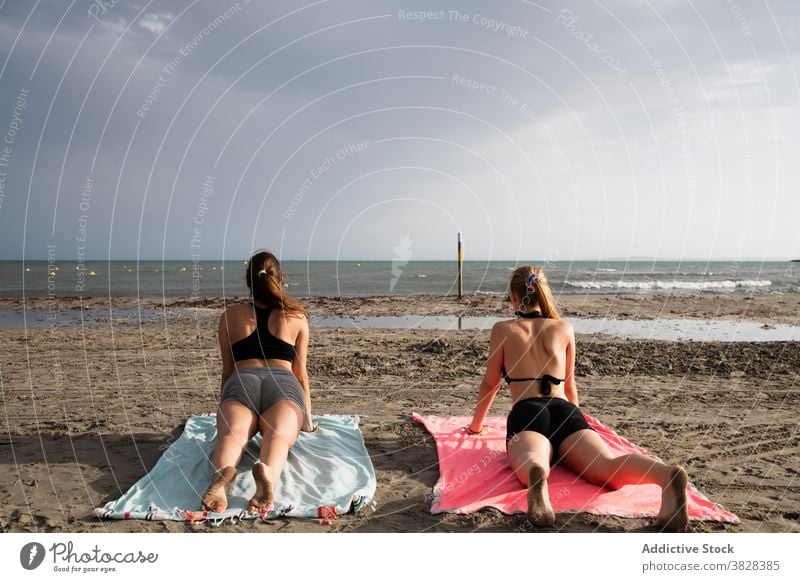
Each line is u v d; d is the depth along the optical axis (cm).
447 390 586
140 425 445
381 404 527
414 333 990
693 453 386
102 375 647
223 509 284
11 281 2736
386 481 334
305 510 287
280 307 370
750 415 485
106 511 284
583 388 584
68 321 1205
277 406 328
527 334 350
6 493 312
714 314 1328
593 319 1226
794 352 761
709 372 659
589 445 308
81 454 376
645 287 2409
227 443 299
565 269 4350
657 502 296
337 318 1260
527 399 336
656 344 838
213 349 838
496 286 2517
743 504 303
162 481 319
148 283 2647
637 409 504
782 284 2611
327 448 373
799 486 329
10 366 698
